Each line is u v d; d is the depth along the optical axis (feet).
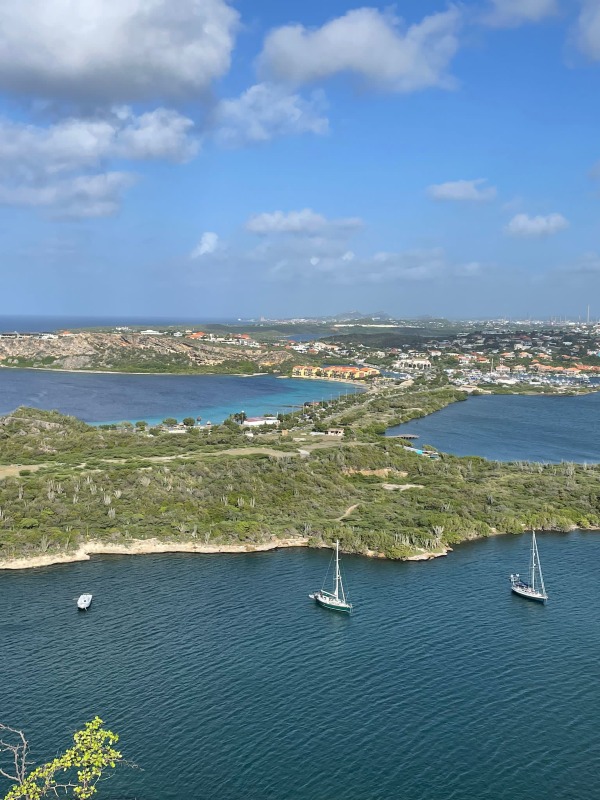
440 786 235.81
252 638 335.67
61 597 383.24
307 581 411.54
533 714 275.80
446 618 360.48
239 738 259.39
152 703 279.69
